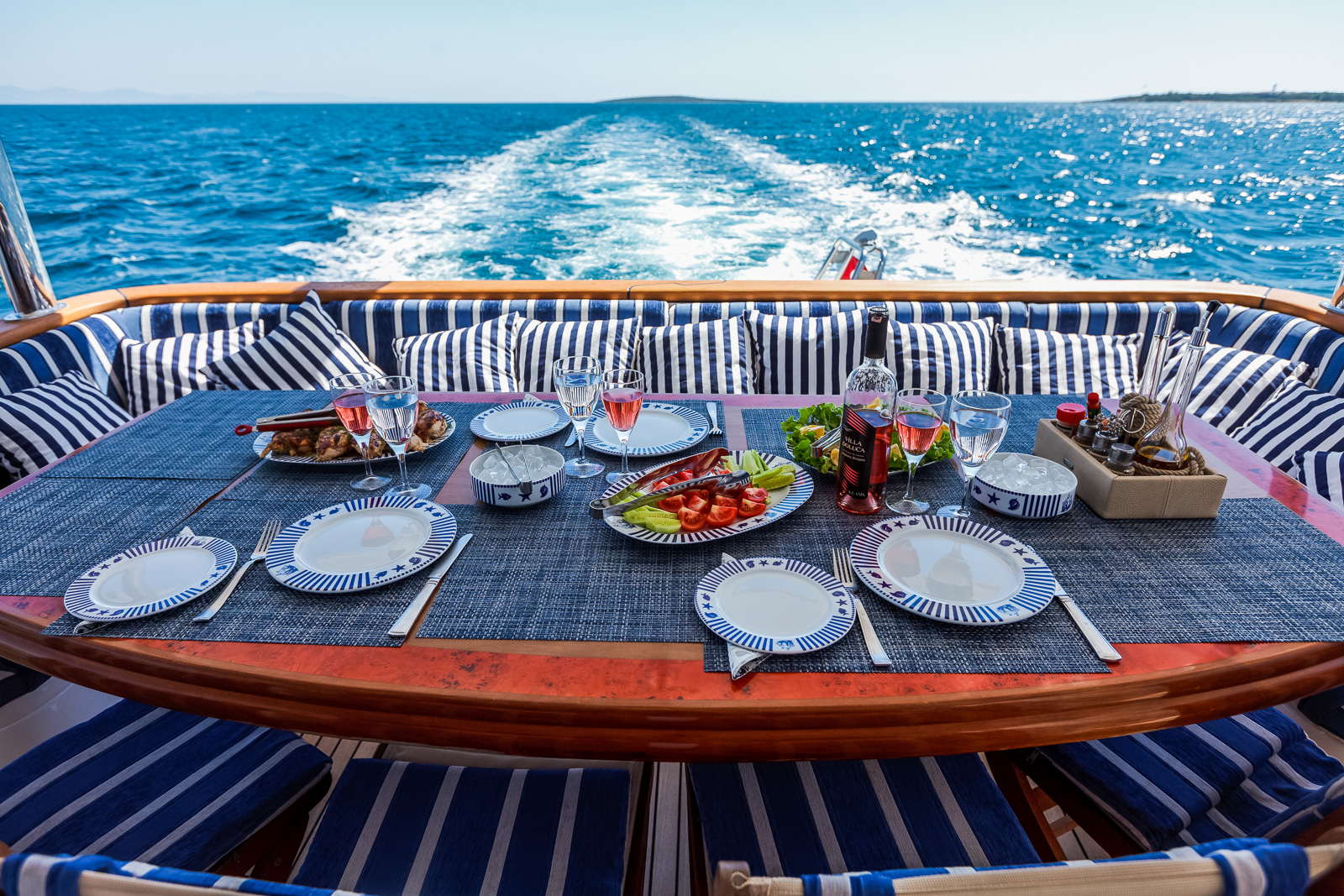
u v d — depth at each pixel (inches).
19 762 49.9
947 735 35.7
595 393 60.0
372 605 43.7
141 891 20.7
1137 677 37.0
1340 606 42.3
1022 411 73.7
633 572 46.9
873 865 42.9
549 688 36.8
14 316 106.3
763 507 52.4
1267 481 57.7
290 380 108.0
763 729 35.6
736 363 107.3
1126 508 51.6
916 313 113.2
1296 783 48.7
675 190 652.1
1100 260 441.7
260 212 583.5
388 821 45.2
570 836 44.4
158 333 118.3
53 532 52.6
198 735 52.4
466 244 438.6
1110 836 48.6
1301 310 104.9
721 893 20.7
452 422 70.4
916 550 47.8
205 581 45.1
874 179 769.6
